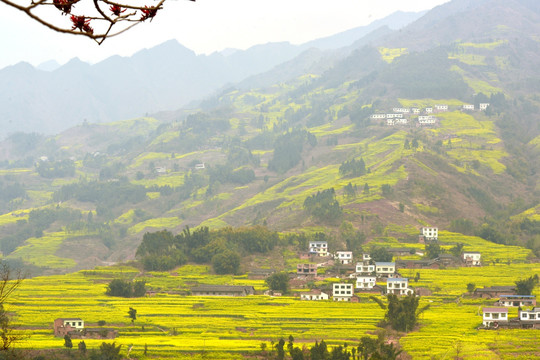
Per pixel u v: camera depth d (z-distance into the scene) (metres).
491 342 157.50
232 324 180.88
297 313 194.38
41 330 170.38
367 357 139.62
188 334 170.88
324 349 138.25
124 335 169.50
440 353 146.38
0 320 75.94
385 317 180.50
